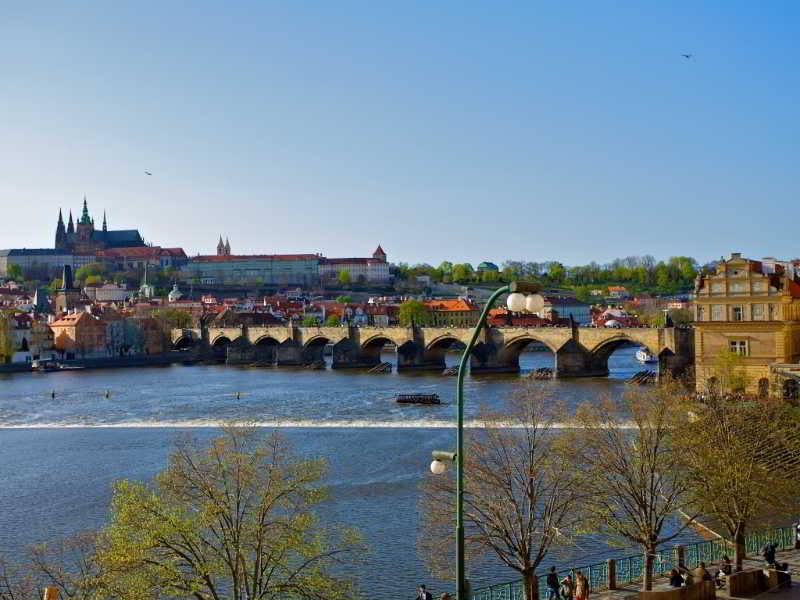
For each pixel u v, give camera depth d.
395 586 76.94
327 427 165.25
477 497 73.81
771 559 69.88
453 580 78.06
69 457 140.38
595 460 80.69
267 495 65.06
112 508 69.56
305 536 77.50
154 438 157.38
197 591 61.38
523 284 34.66
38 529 97.25
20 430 172.50
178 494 64.31
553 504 72.25
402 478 116.62
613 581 67.06
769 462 89.25
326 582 64.56
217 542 70.50
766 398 118.44
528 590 66.56
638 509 75.75
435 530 83.19
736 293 171.00
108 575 60.31
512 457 79.31
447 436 151.62
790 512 87.75
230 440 78.44
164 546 61.72
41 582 76.31
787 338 167.62
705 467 75.62
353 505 102.94
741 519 72.94
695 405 104.44
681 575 66.44
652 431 81.62
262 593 62.22
